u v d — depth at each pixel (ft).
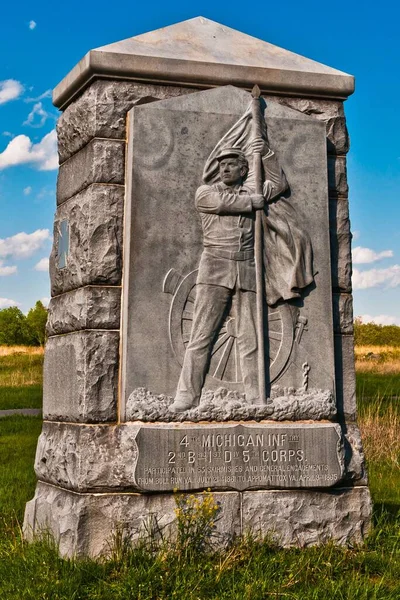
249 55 19.39
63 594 14.83
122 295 17.79
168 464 17.07
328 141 19.76
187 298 17.90
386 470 30.14
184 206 18.10
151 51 18.49
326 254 19.04
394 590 15.40
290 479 17.80
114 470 17.07
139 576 15.16
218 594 14.85
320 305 18.88
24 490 26.21
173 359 17.66
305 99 19.71
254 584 15.06
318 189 19.15
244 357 18.11
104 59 18.10
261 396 18.06
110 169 18.07
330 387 18.72
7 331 176.04
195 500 16.98
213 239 18.21
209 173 18.31
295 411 18.20
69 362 18.16
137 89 18.45
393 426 35.06
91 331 17.56
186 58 18.60
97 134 18.12
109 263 17.79
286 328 18.57
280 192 18.75
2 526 20.77
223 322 18.20
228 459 17.46
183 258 17.97
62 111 20.70
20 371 82.94
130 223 17.71
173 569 15.56
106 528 16.88
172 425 17.26
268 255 18.62
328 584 15.48
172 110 18.25
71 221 18.86
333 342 18.88
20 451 35.19
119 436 17.19
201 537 16.74
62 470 17.85
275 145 18.95
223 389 17.88
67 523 17.08
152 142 18.04
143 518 16.94
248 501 17.54
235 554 16.61
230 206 18.20
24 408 56.54
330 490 18.30
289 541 17.71
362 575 16.30
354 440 18.90
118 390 17.56
